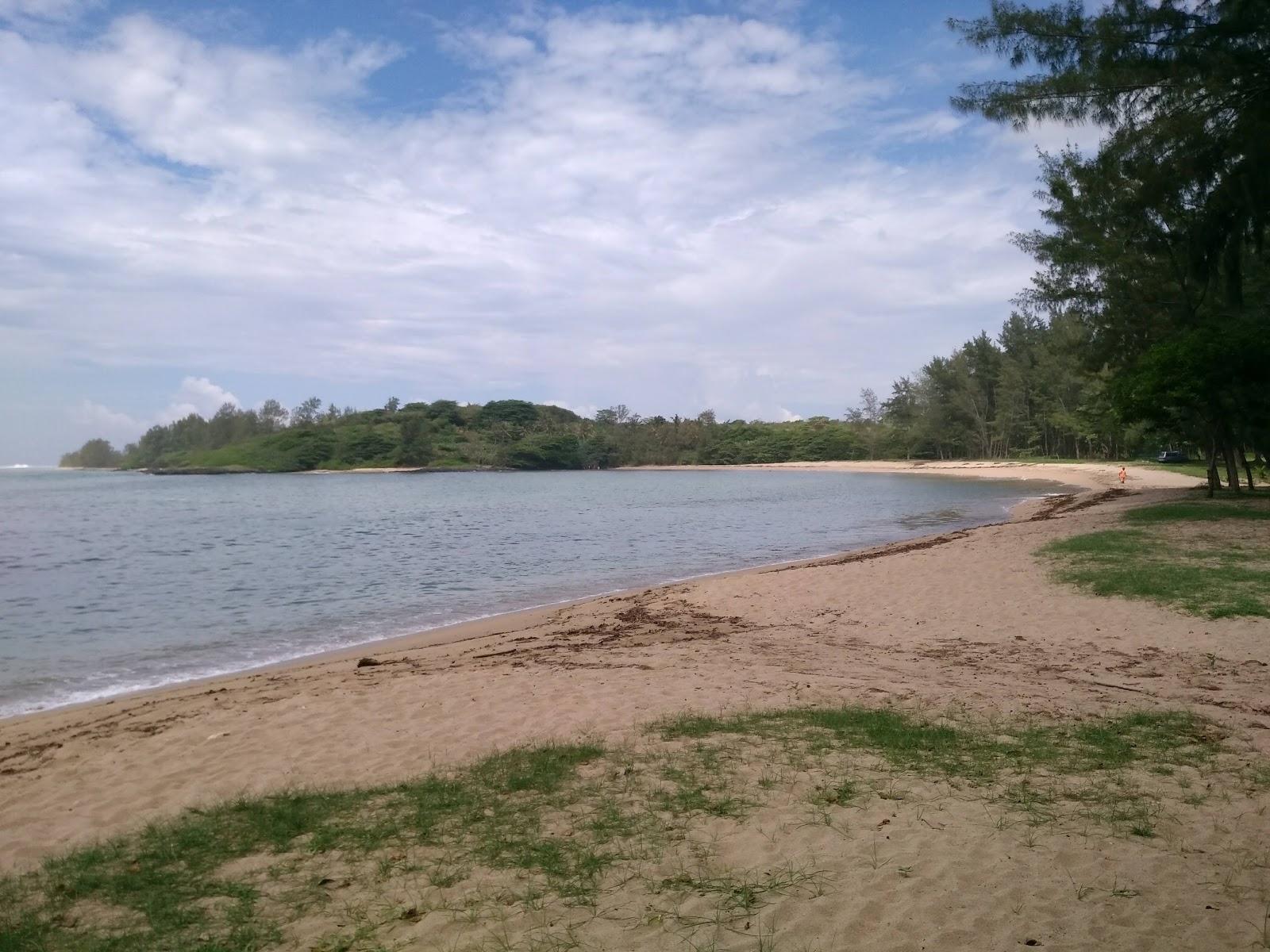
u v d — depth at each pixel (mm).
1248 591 12625
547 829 5059
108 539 34969
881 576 17000
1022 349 102062
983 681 9031
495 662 11133
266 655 13703
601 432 168500
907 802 5363
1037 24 18266
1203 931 3795
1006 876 4340
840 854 4605
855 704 7945
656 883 4316
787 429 161125
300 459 155750
